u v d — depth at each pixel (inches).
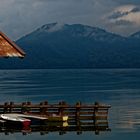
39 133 2027.6
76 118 2246.6
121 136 2038.6
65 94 4594.0
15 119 2094.0
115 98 4133.9
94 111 2261.3
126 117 2709.2
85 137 1971.0
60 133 2038.6
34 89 5300.2
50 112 2266.2
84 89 5349.4
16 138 1898.4
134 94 4613.7
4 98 4055.1
